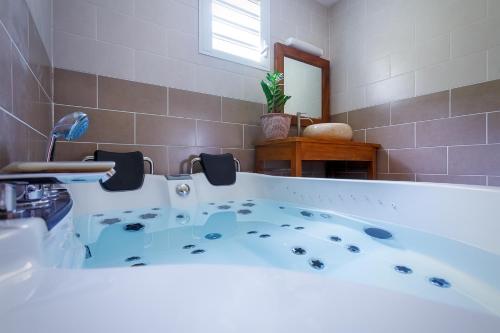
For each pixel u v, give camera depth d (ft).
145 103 4.63
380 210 2.76
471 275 1.74
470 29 4.52
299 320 0.61
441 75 4.88
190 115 5.10
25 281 0.80
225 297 0.70
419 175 5.19
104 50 4.27
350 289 0.74
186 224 3.24
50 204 1.69
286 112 6.36
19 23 2.21
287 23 6.40
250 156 5.88
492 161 4.27
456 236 2.06
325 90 6.93
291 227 3.00
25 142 2.37
